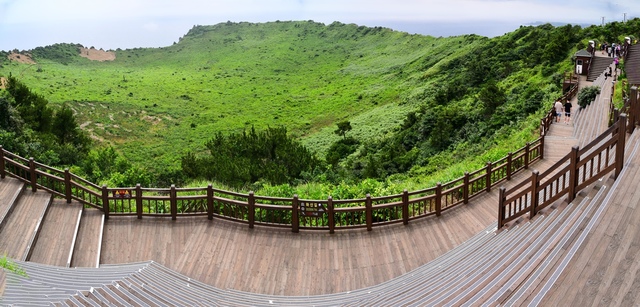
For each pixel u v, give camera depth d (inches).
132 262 442.9
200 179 846.5
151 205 593.3
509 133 1085.1
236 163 885.8
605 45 1664.6
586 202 339.6
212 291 395.2
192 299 358.9
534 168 654.5
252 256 459.5
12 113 999.6
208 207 514.0
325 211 499.2
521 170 644.7
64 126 1355.8
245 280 426.6
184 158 940.6
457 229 496.1
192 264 444.1
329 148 2057.1
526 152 645.9
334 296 384.2
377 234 496.4
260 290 414.3
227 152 1012.5
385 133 2050.9
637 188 328.2
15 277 324.2
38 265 374.0
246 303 371.6
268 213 513.7
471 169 717.3
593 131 788.6
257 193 636.7
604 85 1147.3
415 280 370.3
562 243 295.4
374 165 1176.8
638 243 278.4
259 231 498.3
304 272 438.6
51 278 349.1
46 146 1013.8
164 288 370.3
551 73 1769.2
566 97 1151.6
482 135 1254.9
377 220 534.0
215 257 455.5
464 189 547.8
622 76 1133.7
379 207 503.8
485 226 492.1
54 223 473.4
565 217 340.2
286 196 624.1
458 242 471.2
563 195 382.3
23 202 493.0
